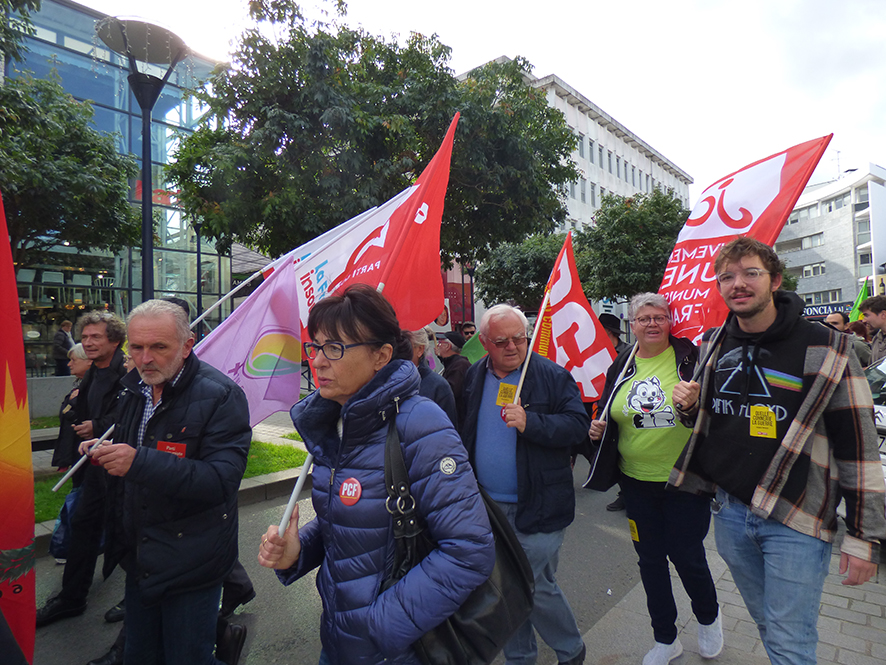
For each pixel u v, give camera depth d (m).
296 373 3.46
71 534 3.19
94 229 10.09
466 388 2.64
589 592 3.62
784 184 2.76
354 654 1.37
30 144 8.37
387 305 1.51
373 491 1.39
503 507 2.37
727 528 2.15
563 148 11.05
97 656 2.89
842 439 1.84
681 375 2.61
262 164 7.92
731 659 2.70
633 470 2.65
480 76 10.48
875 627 3.05
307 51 7.75
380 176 8.25
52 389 10.07
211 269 18.22
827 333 1.91
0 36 7.51
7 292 2.04
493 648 1.43
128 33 5.25
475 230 10.35
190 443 2.01
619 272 18.86
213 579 2.03
